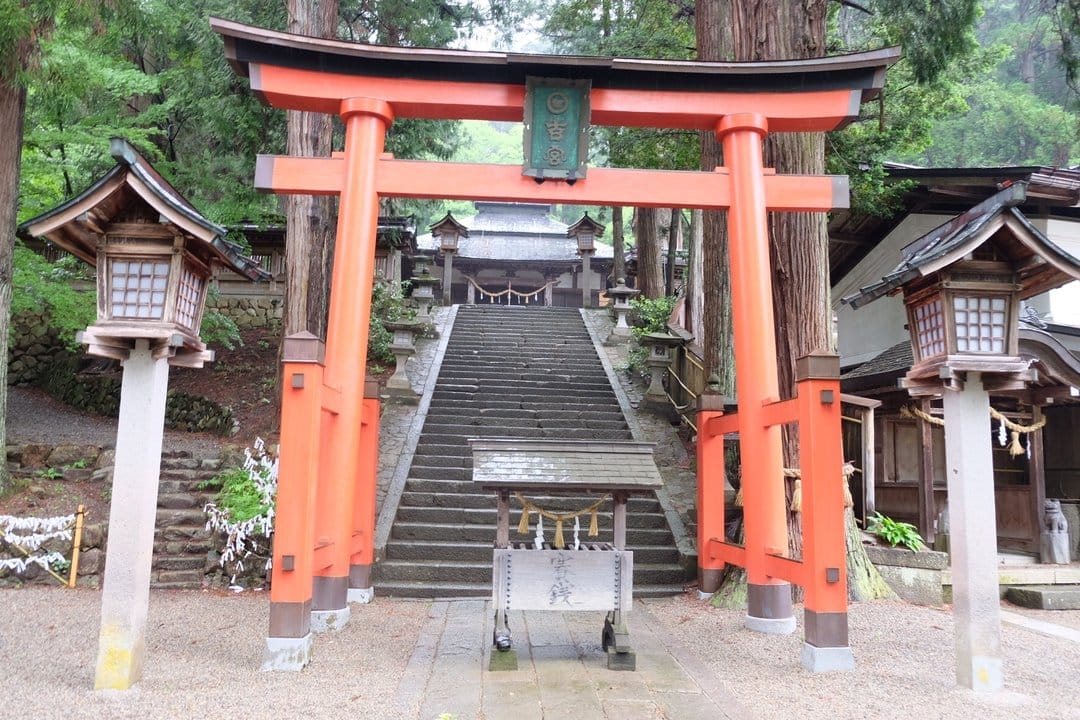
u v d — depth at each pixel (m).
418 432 9.47
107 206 3.63
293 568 4.14
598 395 11.42
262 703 3.48
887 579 6.56
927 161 24.84
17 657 4.18
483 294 25.39
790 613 5.17
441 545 6.93
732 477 7.73
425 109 5.65
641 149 12.29
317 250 9.19
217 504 7.09
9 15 6.38
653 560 7.09
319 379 4.31
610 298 16.95
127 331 3.62
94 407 11.49
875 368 9.29
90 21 7.71
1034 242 3.72
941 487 9.55
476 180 5.50
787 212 6.48
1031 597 6.94
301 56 5.37
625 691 3.80
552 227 29.55
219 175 12.34
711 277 9.67
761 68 5.44
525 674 4.07
